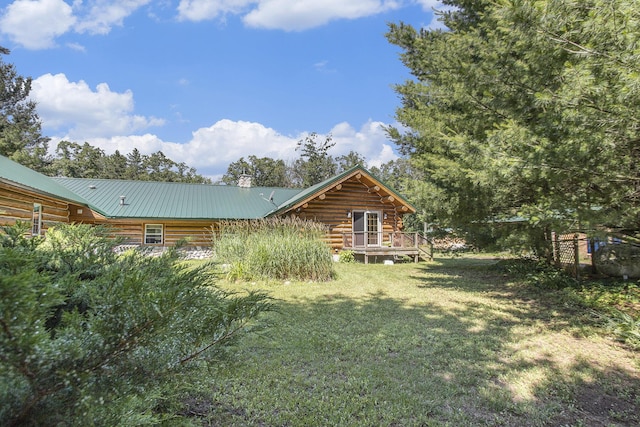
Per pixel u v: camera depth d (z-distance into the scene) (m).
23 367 1.13
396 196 16.53
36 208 10.44
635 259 8.34
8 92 30.53
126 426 1.40
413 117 11.41
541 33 4.06
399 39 13.51
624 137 3.97
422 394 3.23
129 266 2.24
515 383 3.51
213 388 3.17
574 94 3.84
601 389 3.46
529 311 6.35
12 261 1.22
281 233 10.20
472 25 9.86
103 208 14.05
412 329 5.15
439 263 15.26
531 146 4.64
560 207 5.13
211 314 1.93
